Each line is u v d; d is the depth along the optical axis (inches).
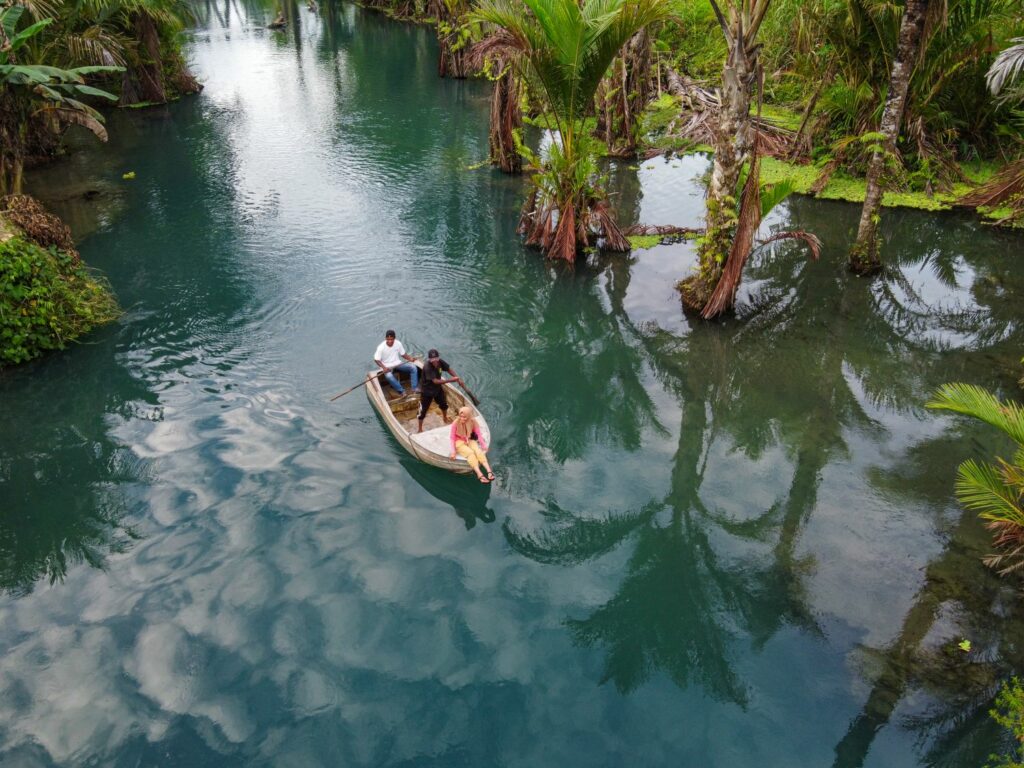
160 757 282.8
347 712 302.4
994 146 887.7
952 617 342.0
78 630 338.3
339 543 392.2
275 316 616.4
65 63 936.9
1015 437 330.6
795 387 535.5
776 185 572.1
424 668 323.3
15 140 728.3
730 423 499.2
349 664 323.9
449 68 1563.7
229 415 492.4
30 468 443.8
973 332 599.5
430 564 381.4
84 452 456.8
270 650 329.4
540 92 718.5
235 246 751.1
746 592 362.6
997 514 396.5
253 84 1491.1
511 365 560.1
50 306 556.4
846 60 865.5
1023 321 614.2
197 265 706.8
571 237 717.9
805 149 964.0
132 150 1064.8
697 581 370.9
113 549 385.1
